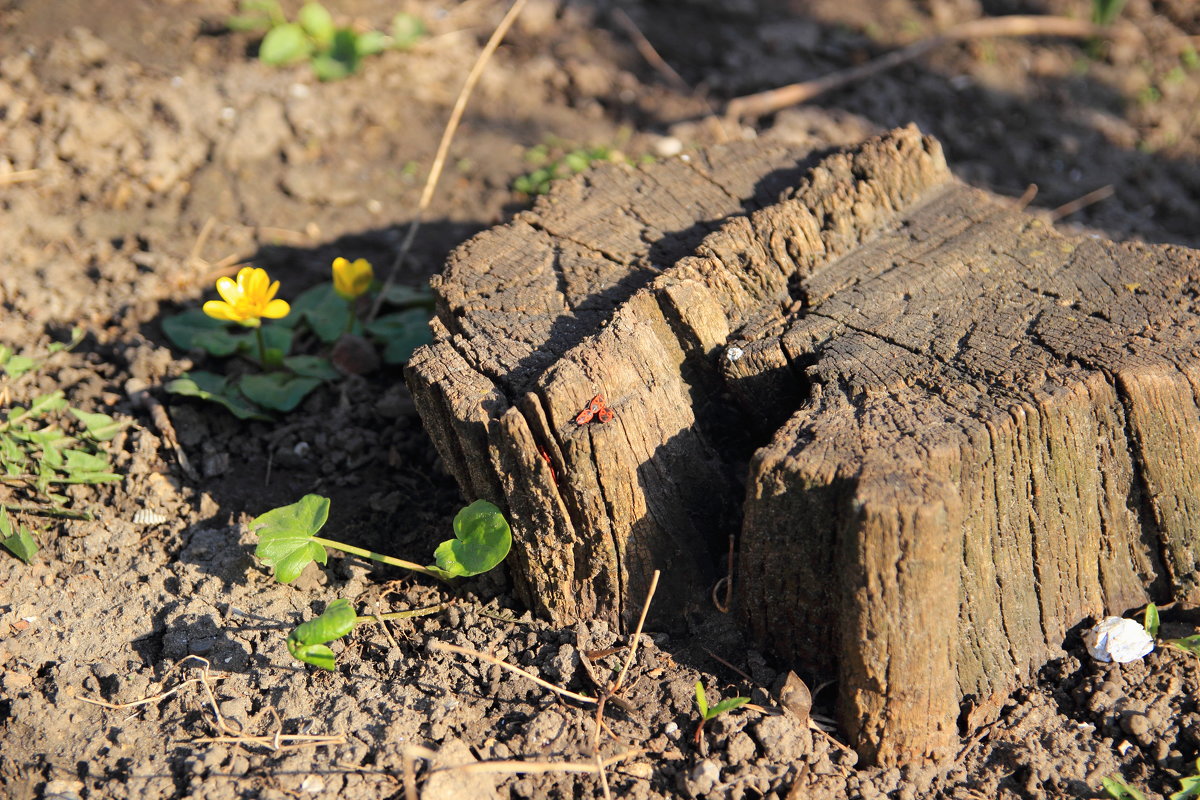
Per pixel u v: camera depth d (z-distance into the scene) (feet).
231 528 3.20
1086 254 3.16
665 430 3.03
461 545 3.04
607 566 3.04
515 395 3.02
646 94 4.01
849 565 2.90
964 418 2.95
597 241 3.21
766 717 2.98
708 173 3.32
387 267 3.63
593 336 3.02
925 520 2.86
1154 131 4.00
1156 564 3.08
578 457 2.97
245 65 3.87
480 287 3.15
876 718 2.95
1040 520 3.00
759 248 3.15
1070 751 2.98
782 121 3.90
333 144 3.82
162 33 3.93
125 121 3.73
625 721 3.01
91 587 3.13
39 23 3.90
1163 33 4.38
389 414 3.35
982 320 3.07
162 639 3.07
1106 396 2.98
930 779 2.97
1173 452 3.01
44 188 3.64
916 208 3.25
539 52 4.12
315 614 3.10
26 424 3.30
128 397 3.35
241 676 3.04
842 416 2.97
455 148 3.85
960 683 3.01
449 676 3.05
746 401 3.11
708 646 3.05
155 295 3.51
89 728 3.00
